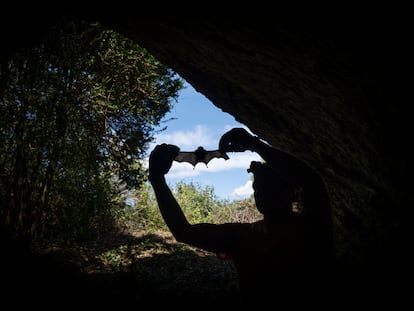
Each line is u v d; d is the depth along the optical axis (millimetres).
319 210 1289
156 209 13031
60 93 6363
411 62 2262
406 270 3568
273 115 4488
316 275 1282
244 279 1421
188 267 7613
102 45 6906
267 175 1481
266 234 1432
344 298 1302
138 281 6285
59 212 7344
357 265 4449
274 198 1462
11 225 5898
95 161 7730
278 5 2426
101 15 4113
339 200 4910
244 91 4367
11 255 4949
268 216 1467
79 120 7199
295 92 3639
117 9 3770
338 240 5145
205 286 6320
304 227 1312
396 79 2475
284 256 1329
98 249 8789
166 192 1543
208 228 1514
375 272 3945
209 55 3910
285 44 2887
